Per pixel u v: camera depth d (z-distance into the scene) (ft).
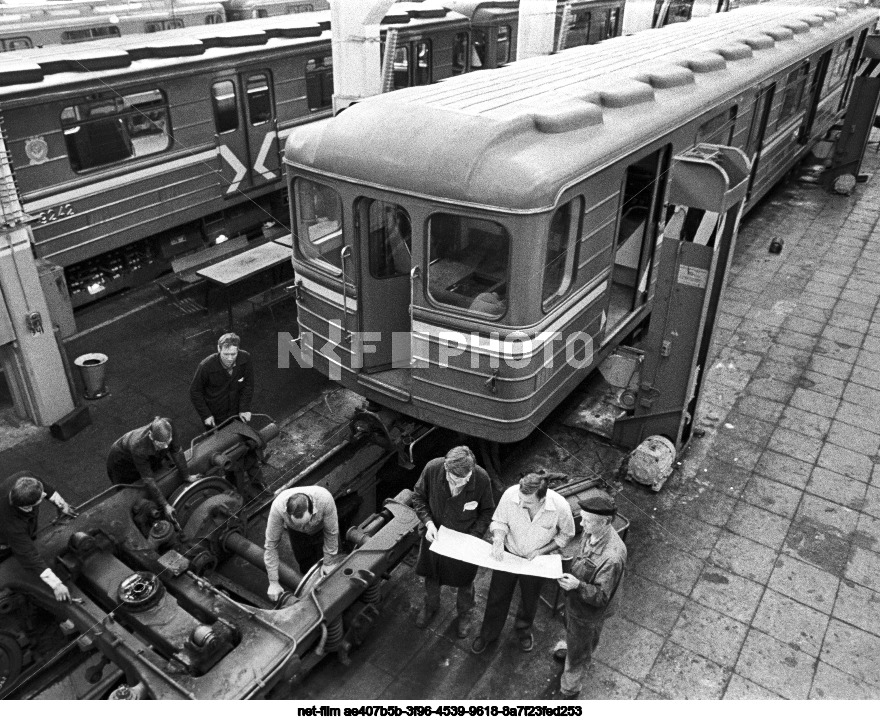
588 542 12.73
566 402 23.49
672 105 21.42
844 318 28.50
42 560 13.28
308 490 14.05
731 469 20.57
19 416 23.18
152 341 27.58
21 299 20.66
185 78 29.04
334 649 14.44
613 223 19.48
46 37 36.52
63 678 14.87
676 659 15.07
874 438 21.94
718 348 26.32
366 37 28.81
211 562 15.57
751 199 33.86
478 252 16.35
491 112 16.93
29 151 24.43
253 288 31.27
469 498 13.88
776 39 32.65
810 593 16.67
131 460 15.94
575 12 49.80
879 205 40.06
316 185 18.25
